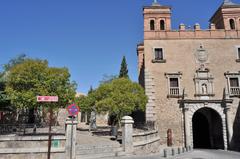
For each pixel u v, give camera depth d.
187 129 30.84
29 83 23.38
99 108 26.88
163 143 30.92
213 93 32.41
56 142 16.27
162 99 32.50
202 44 34.50
